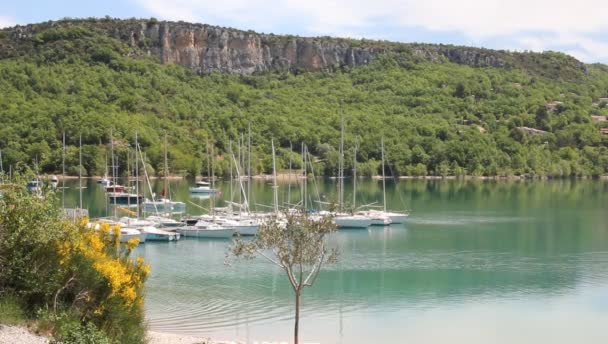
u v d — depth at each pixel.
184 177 154.75
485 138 191.25
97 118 157.25
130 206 94.56
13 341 18.67
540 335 36.59
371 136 182.38
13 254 21.62
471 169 179.25
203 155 160.38
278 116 193.75
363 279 50.44
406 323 38.31
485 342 35.12
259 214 81.50
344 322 38.03
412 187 151.62
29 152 139.88
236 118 187.12
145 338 25.78
